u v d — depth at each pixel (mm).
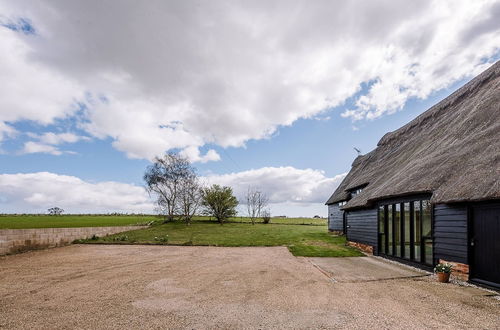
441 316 4816
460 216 7645
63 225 19172
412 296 6039
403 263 10227
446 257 8133
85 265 9883
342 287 6840
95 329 4332
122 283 7270
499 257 6523
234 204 32250
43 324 4535
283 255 12227
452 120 12531
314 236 20156
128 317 4844
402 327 4359
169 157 30031
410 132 17203
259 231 23984
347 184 22938
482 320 4633
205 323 4574
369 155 23281
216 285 7059
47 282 7391
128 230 23828
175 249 14352
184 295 6180
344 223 21547
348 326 4422
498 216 6590
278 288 6758
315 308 5285
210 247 15148
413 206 9859
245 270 8938
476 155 8094
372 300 5770
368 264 10078
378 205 12328
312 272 8641
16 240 13094
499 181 6277
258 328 4375
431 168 9406
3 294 6277
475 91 13289
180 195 29438
